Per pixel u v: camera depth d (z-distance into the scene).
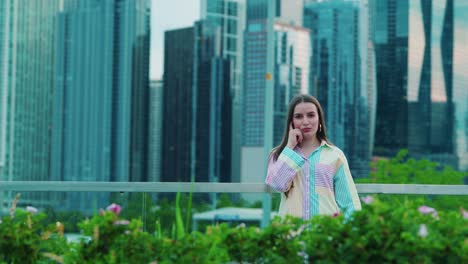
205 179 67.69
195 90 68.12
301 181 5.13
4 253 4.28
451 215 3.92
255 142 60.69
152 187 5.69
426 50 64.62
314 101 5.33
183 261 3.83
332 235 3.86
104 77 65.19
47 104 61.66
